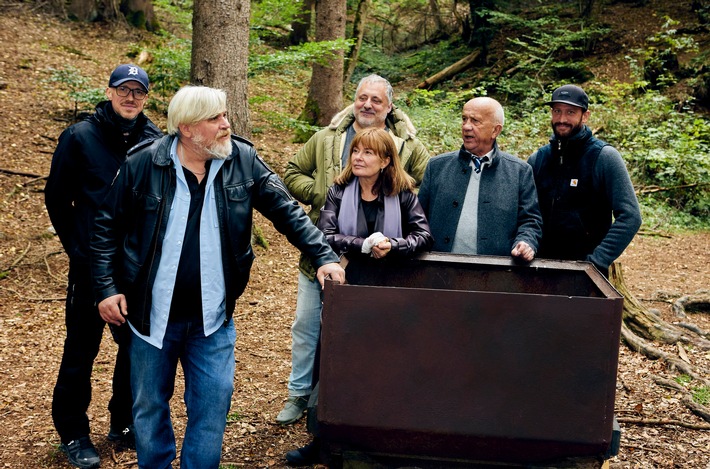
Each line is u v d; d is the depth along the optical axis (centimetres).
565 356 217
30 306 561
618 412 419
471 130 323
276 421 391
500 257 301
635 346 526
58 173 325
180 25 1584
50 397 416
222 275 267
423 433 222
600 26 1828
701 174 1089
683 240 933
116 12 1490
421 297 219
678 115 1270
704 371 488
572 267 292
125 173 260
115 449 357
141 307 261
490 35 1888
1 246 650
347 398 223
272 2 1049
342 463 238
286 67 1429
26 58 1184
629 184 339
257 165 275
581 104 341
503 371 218
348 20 2119
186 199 261
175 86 983
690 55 1564
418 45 2273
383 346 221
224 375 271
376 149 308
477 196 331
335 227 321
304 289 369
